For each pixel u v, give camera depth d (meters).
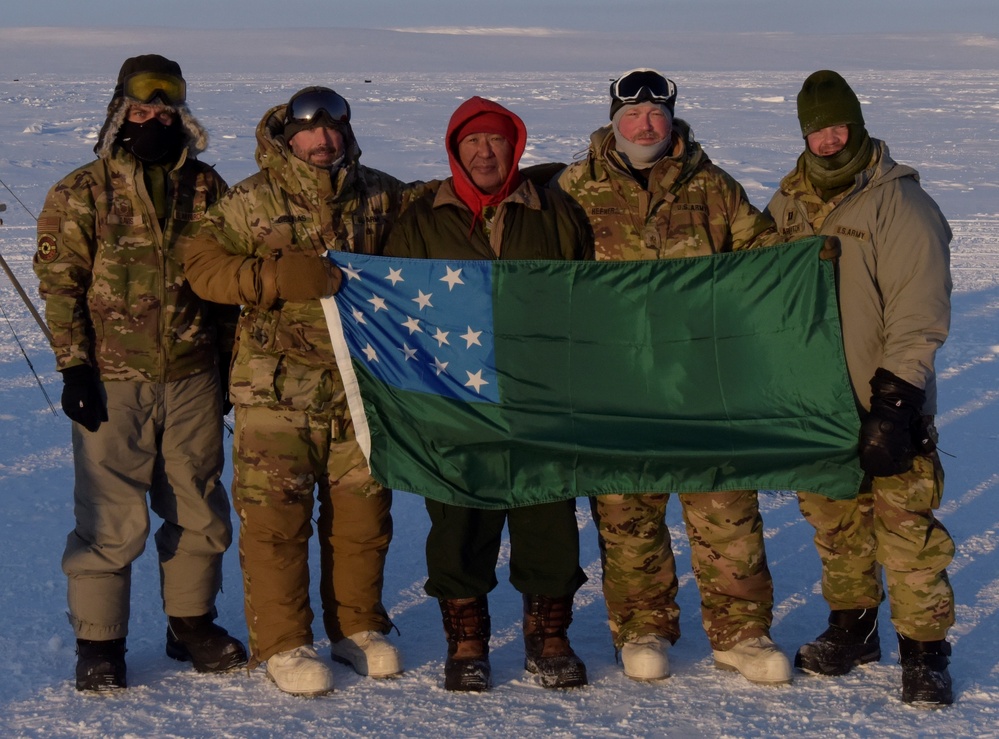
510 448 4.07
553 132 31.02
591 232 4.07
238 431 4.03
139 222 3.96
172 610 4.14
